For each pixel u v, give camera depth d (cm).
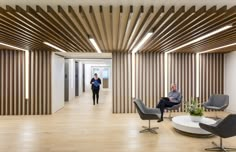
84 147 427
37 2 304
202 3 308
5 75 764
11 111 768
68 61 1139
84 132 534
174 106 663
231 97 803
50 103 786
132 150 412
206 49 733
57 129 563
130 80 823
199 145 440
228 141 466
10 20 358
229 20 358
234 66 782
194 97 841
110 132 534
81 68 1576
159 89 830
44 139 478
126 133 525
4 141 464
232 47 677
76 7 329
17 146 432
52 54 797
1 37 509
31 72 779
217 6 321
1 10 316
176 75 837
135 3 312
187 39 539
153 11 325
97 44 646
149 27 420
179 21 370
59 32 459
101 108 912
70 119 687
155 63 828
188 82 841
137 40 570
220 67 851
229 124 382
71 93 1222
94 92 1024
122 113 802
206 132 482
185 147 429
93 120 672
